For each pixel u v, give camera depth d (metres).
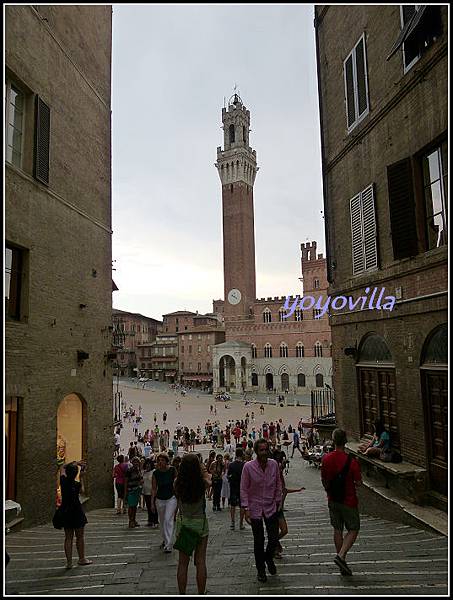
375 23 12.84
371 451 11.87
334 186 16.50
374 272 13.04
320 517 11.96
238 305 95.81
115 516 14.59
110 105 19.72
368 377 13.84
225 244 99.69
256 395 85.88
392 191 11.58
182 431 43.97
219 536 10.27
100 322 17.75
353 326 14.65
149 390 95.88
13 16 12.30
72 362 15.23
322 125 17.38
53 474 13.48
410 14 10.90
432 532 8.62
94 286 17.31
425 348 10.50
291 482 22.06
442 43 9.46
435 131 9.99
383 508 11.09
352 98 14.55
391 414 12.33
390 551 7.52
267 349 90.88
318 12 17.52
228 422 56.59
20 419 12.16
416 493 10.06
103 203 18.56
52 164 14.45
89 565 7.70
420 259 10.50
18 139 12.98
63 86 15.33
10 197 12.04
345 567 6.21
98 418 17.16
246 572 6.85
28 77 13.02
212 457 17.83
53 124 14.55
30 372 12.59
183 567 5.80
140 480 12.50
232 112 102.56
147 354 121.44
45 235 13.80
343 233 15.63
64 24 15.48
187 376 106.62
